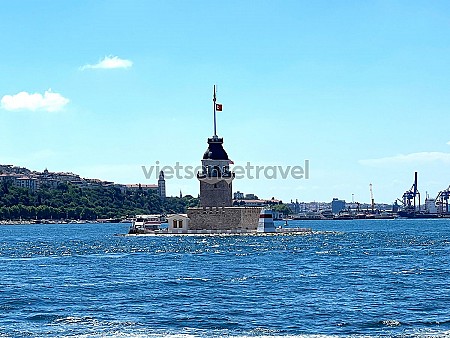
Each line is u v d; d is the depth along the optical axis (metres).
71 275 108.56
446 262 127.12
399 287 89.12
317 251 158.62
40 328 64.44
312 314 70.12
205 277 102.69
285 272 109.31
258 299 79.81
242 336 60.97
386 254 149.38
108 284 94.62
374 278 99.38
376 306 74.38
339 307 73.94
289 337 60.56
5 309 74.31
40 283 97.38
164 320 67.56
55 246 199.75
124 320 67.62
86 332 62.66
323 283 93.94
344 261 130.25
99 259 142.50
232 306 75.12
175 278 101.38
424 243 196.38
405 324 65.06
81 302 78.56
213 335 61.38
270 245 179.88
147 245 187.88
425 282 94.19
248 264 124.94
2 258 151.12
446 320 66.56
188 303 77.25
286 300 78.94
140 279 100.62
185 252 158.25
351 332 62.31
